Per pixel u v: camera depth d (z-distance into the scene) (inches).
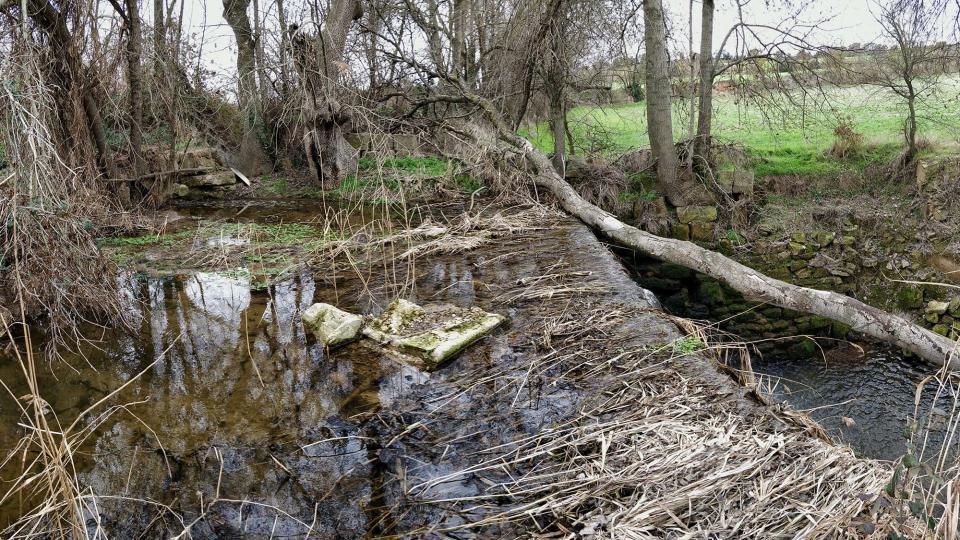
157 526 114.1
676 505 105.3
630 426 131.8
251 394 158.7
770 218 488.7
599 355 167.0
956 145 516.1
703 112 504.4
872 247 468.1
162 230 323.9
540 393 150.8
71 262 196.7
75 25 289.0
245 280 243.0
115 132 392.5
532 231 307.1
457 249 275.7
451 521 110.9
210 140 475.2
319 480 124.6
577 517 107.7
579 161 494.9
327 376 166.4
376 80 466.6
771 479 110.7
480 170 406.6
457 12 576.7
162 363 177.3
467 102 448.5
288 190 442.0
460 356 173.5
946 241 451.2
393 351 177.8
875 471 110.2
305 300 220.4
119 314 202.4
